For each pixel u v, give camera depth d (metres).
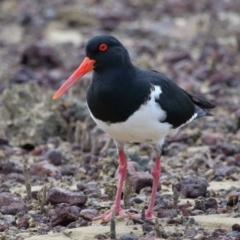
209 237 9.51
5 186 12.54
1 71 21.50
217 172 12.97
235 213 10.61
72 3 30.84
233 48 23.92
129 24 27.91
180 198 11.63
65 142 15.72
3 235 9.95
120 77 10.63
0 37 25.97
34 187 12.53
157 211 10.83
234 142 15.09
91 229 10.09
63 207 10.61
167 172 13.27
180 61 22.33
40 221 10.66
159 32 26.56
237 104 17.94
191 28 26.94
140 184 12.02
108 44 10.80
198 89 19.25
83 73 10.96
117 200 10.91
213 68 20.81
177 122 11.27
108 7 30.52
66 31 26.78
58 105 16.19
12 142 15.47
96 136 14.77
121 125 10.74
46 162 13.63
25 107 15.95
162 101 10.79
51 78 20.22
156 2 31.30
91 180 13.01
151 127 10.79
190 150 14.64
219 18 28.06
